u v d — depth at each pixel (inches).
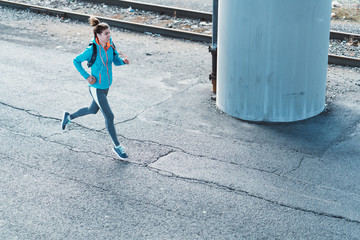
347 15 508.4
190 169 253.3
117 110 325.4
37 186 240.2
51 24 527.2
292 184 237.8
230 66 302.2
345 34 438.6
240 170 251.1
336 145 274.8
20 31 503.5
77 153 272.2
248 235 201.5
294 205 221.3
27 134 294.2
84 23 530.0
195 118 313.0
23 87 364.2
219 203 224.1
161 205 223.6
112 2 575.8
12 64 411.2
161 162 260.7
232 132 293.1
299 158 261.4
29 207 223.3
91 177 247.9
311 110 307.0
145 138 287.3
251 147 274.5
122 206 223.5
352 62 392.5
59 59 423.8
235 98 307.1
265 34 282.0
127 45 461.1
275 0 273.6
